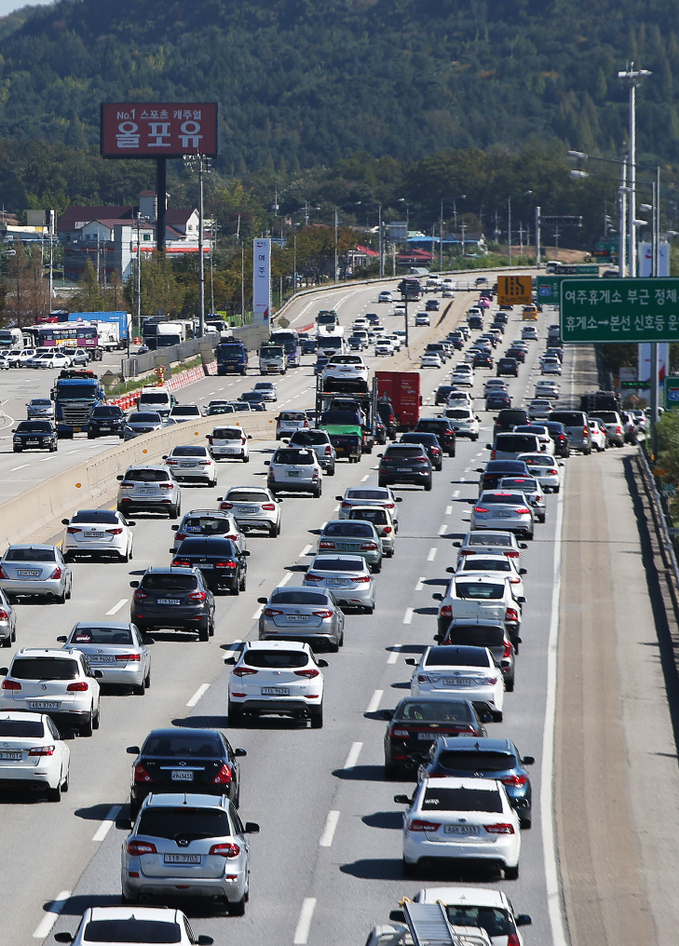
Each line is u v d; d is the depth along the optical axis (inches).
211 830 2701.8
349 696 4891.7
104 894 2854.3
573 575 7342.5
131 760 3993.6
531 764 3816.4
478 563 6318.9
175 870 2664.9
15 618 5575.8
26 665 4217.5
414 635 5910.4
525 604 6653.5
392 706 4758.9
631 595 6875.0
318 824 3449.8
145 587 5669.3
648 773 4087.1
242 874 2711.6
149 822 2704.2
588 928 2797.7
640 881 3122.5
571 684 5187.0
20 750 3543.3
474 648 4471.0
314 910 2807.6
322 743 4279.0
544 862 3221.0
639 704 4918.8
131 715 4544.8
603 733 4527.6
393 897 2893.7
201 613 5659.5
